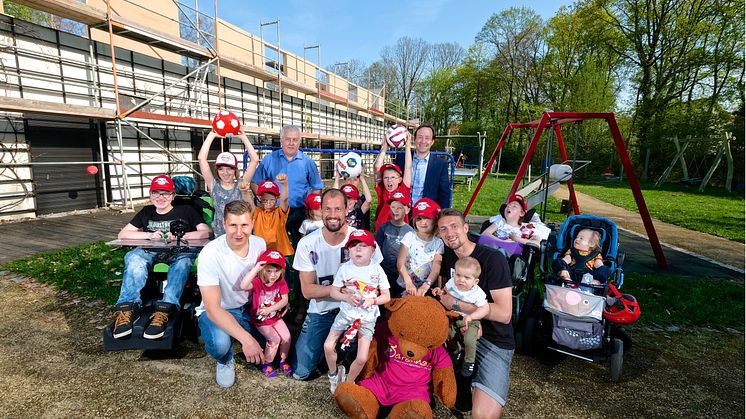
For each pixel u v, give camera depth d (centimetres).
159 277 353
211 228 407
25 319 384
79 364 306
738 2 2327
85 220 889
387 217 409
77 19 925
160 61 1188
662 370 321
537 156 3116
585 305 292
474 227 937
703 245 798
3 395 265
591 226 392
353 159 442
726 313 435
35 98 888
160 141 1198
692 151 2377
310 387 285
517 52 3906
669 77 2603
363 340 252
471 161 3209
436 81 5003
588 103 2700
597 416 261
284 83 1705
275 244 391
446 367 243
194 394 272
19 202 888
